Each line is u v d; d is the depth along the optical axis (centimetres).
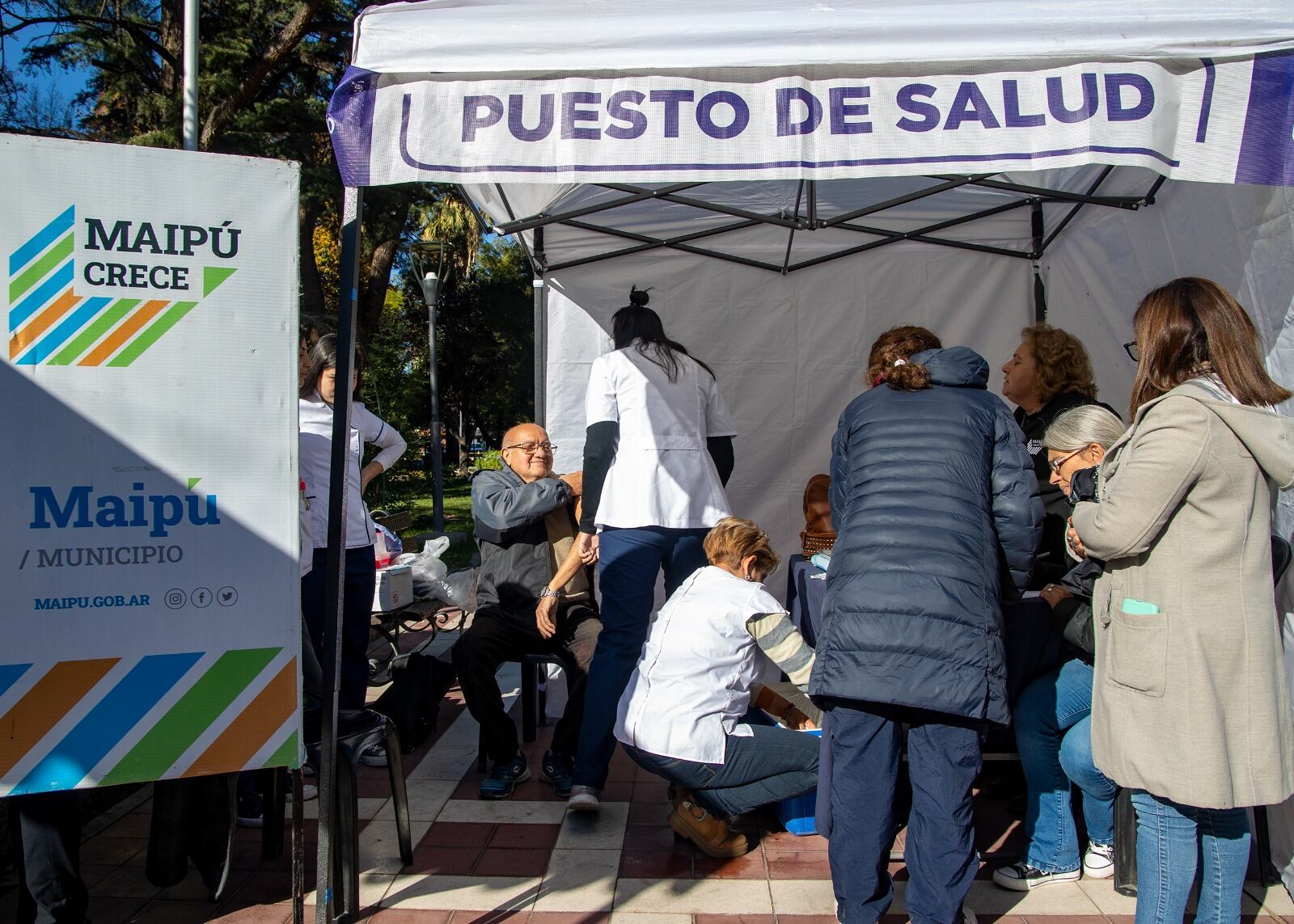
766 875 302
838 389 525
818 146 255
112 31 1464
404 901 286
